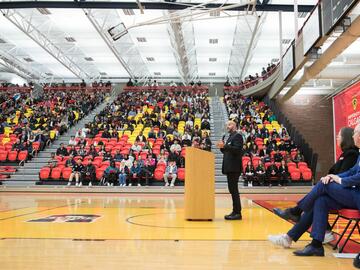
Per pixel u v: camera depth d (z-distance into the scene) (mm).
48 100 23047
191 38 20922
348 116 8688
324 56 10695
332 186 2850
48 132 16922
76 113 20422
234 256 2812
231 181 5105
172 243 3322
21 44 22469
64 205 7512
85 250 2986
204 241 3424
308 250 2861
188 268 2441
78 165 13047
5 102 22547
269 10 14328
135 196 10844
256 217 5375
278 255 2867
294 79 15430
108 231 3969
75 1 14023
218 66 26906
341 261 2684
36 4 14242
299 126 17688
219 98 23500
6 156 14789
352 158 3164
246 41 20031
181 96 22031
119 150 14289
